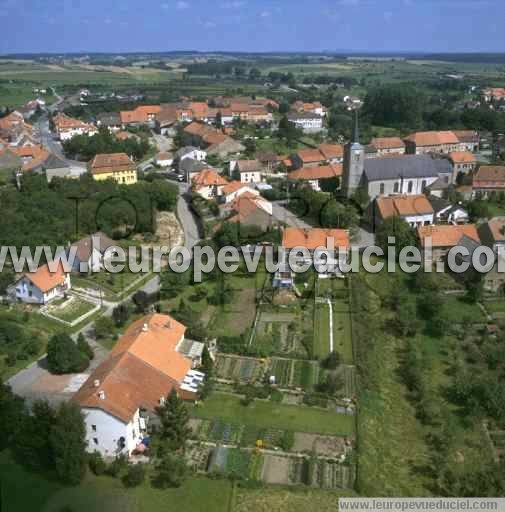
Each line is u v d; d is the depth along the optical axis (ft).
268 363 251.80
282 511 172.24
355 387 233.55
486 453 200.64
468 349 264.31
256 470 188.85
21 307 302.04
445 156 591.78
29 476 182.70
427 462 196.03
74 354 243.19
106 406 187.62
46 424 183.01
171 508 171.73
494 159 647.56
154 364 219.61
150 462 189.88
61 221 379.14
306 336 271.69
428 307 293.43
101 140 620.90
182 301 287.89
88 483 180.14
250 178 559.79
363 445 201.16
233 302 308.60
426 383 239.71
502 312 297.74
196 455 195.21
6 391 200.03
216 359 254.06
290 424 212.02
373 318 292.40
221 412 217.56
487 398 221.46
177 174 589.32
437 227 366.43
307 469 189.67
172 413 193.67
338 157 613.93
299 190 477.36
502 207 481.05
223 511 171.53
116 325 282.36
